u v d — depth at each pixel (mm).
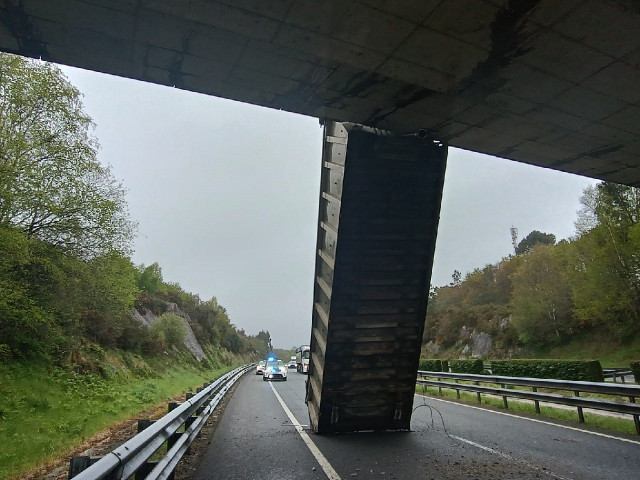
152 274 55281
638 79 6863
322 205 8875
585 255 42750
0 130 15484
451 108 7652
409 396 9461
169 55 6305
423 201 7992
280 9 5371
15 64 16312
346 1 5254
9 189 15359
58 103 17250
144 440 4062
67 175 17906
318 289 9500
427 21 5625
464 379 15930
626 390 8820
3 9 5355
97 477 2648
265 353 142000
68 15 5477
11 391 12727
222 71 6703
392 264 8273
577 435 8609
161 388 21281
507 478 5621
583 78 6832
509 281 75250
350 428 9406
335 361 8758
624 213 39062
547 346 48781
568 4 5355
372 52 6207
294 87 7094
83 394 15594
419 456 7031
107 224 19719
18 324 16047
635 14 5504
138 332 30938
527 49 6164
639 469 5957
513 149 9367
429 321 73312
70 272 19031
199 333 58469
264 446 8086
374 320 8570
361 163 7473
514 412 12367
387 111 7688
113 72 6789
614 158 9836
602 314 40906
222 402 16453
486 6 5375
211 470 6320
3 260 14531
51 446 8328
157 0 5195
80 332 23109
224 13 5438
